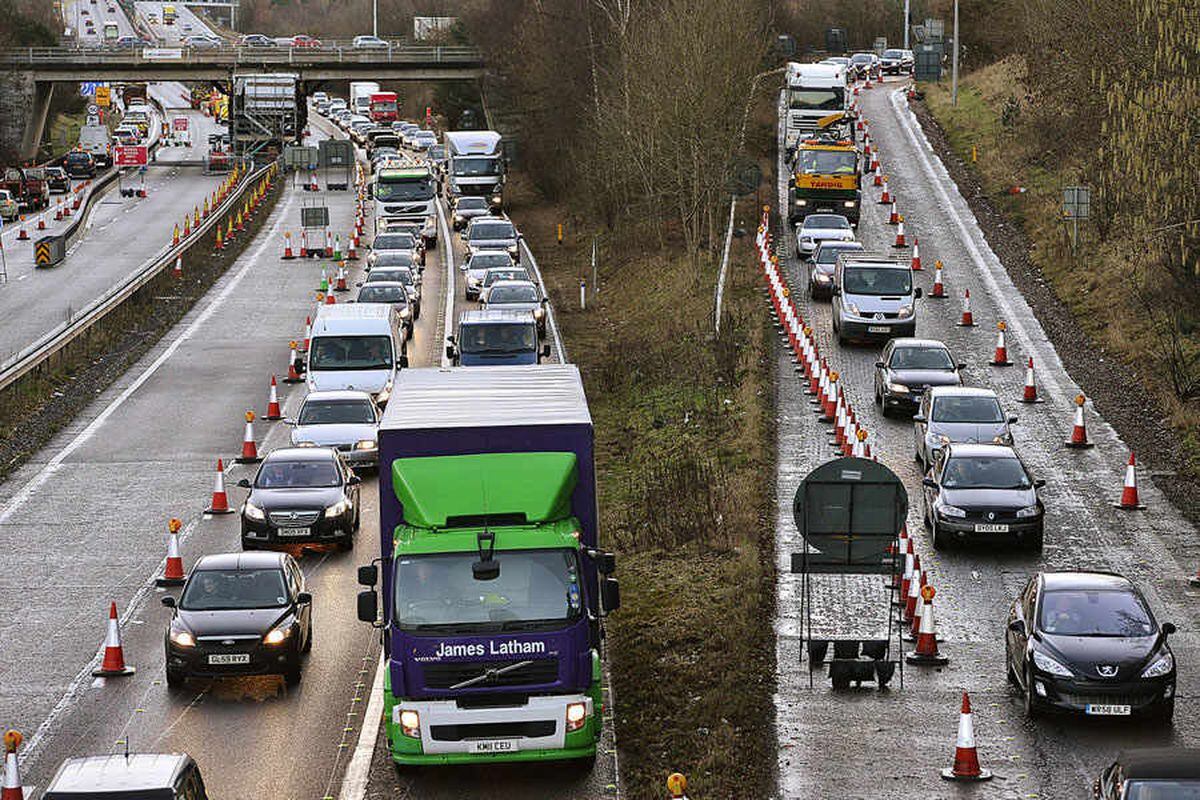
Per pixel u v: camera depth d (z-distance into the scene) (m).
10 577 98.19
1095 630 72.06
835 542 76.69
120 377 167.75
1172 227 106.56
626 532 106.12
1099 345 157.00
